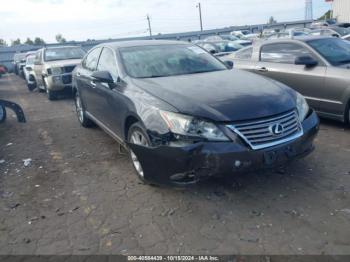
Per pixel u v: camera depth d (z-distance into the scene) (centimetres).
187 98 349
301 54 617
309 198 351
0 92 1480
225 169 315
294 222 312
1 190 418
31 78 1402
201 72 461
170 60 479
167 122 333
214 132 317
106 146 555
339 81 537
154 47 509
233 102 338
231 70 479
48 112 898
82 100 632
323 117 588
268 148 325
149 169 351
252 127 323
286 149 337
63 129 688
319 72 569
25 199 391
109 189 400
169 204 358
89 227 326
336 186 371
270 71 663
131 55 480
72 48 1223
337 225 304
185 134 320
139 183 410
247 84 393
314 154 461
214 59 516
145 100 370
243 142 318
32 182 436
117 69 465
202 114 323
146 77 434
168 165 330
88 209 359
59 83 1053
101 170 457
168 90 374
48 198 389
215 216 330
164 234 308
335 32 1733
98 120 555
